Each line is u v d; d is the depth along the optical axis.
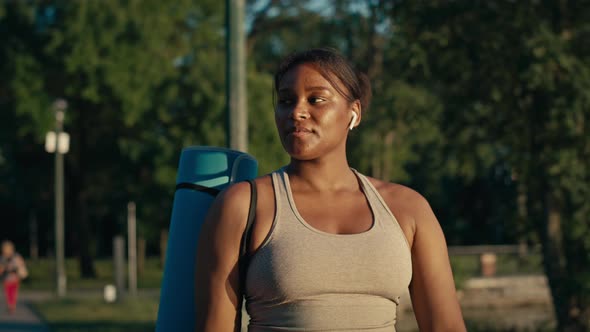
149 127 33.09
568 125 10.67
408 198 2.16
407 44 11.13
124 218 42.72
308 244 2.00
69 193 41.59
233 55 6.94
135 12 32.38
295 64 2.13
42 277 41.44
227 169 2.60
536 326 16.61
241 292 2.07
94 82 32.09
